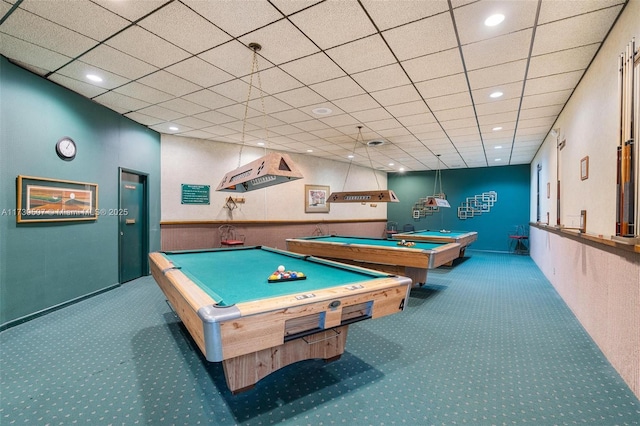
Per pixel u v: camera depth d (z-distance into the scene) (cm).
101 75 338
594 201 293
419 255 408
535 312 372
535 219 760
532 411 185
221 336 147
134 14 231
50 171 353
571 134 385
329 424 174
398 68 318
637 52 195
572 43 267
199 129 563
